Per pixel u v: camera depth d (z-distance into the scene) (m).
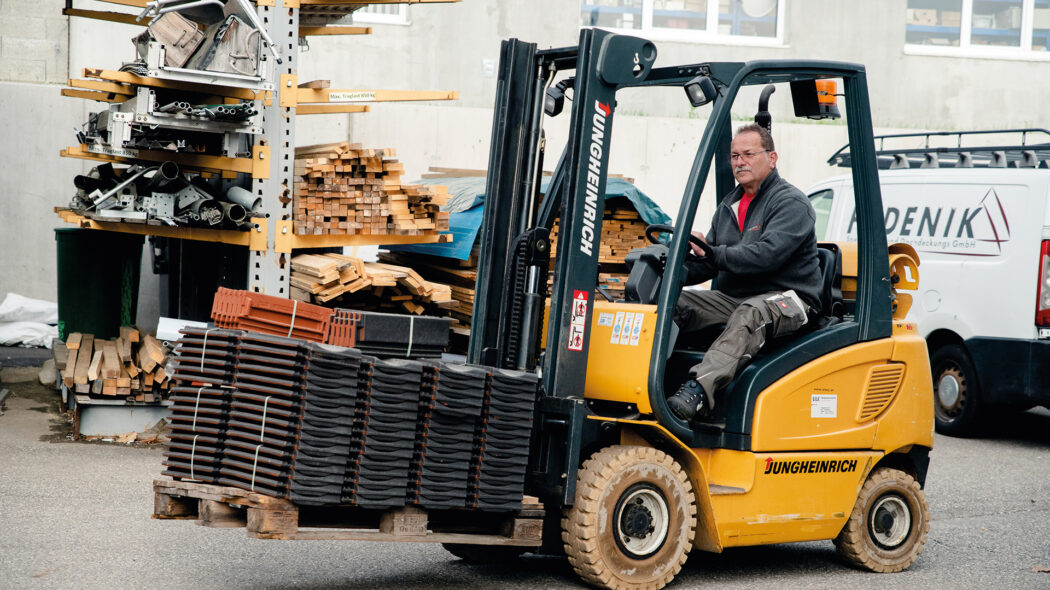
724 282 5.60
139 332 9.22
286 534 4.24
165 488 4.47
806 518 5.40
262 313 4.75
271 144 7.53
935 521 6.77
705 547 5.20
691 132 14.48
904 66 15.25
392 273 7.44
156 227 7.79
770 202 5.37
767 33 15.19
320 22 8.45
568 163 4.91
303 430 4.23
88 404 7.56
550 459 4.90
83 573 4.85
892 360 5.72
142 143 7.22
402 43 13.69
